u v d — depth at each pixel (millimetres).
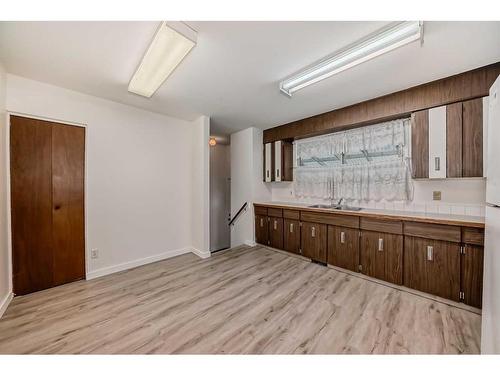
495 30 1481
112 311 1996
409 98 2438
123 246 2990
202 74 2133
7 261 2129
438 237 2156
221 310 2008
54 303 2127
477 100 2041
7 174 2148
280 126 4027
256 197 4293
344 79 2215
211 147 5512
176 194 3602
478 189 2355
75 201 2607
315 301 2156
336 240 2982
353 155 3254
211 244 5492
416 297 2234
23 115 2254
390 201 2971
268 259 3400
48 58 1872
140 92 2441
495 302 1128
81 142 2639
